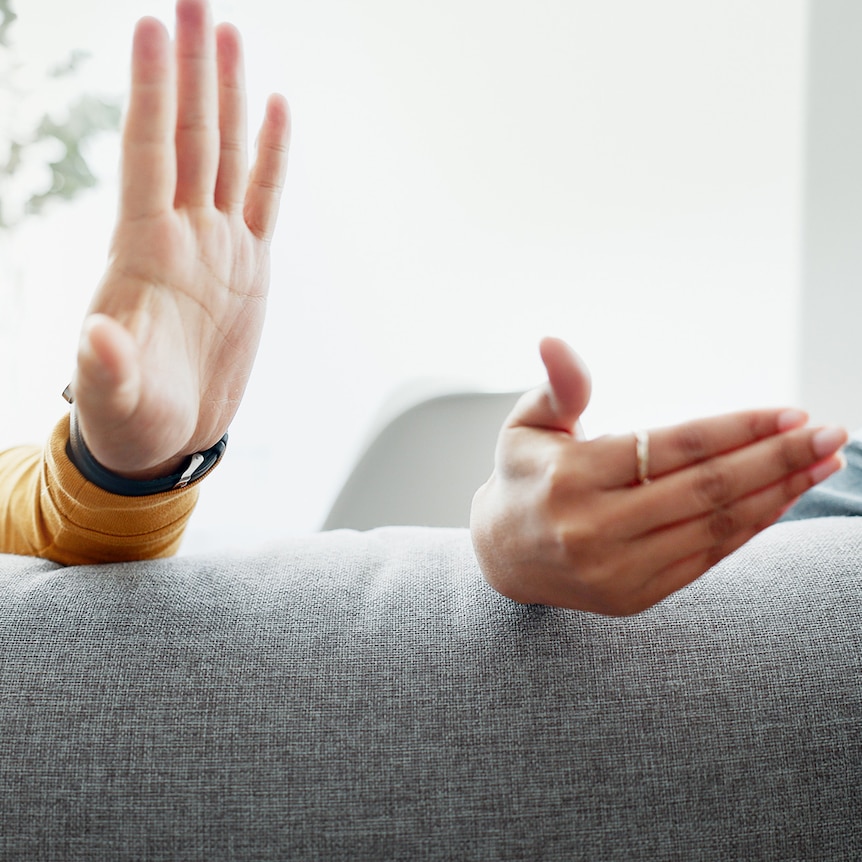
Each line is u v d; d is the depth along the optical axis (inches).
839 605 20.1
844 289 71.7
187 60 21.3
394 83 71.2
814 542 22.0
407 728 18.6
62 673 19.2
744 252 72.5
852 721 18.6
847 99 69.7
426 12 70.4
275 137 24.3
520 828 17.8
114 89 70.3
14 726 18.5
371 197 72.6
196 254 21.4
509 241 73.1
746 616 20.0
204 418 23.2
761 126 70.9
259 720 18.6
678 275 73.2
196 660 19.4
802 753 18.4
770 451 15.9
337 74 71.0
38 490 26.5
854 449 29.0
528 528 17.5
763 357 73.7
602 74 71.1
